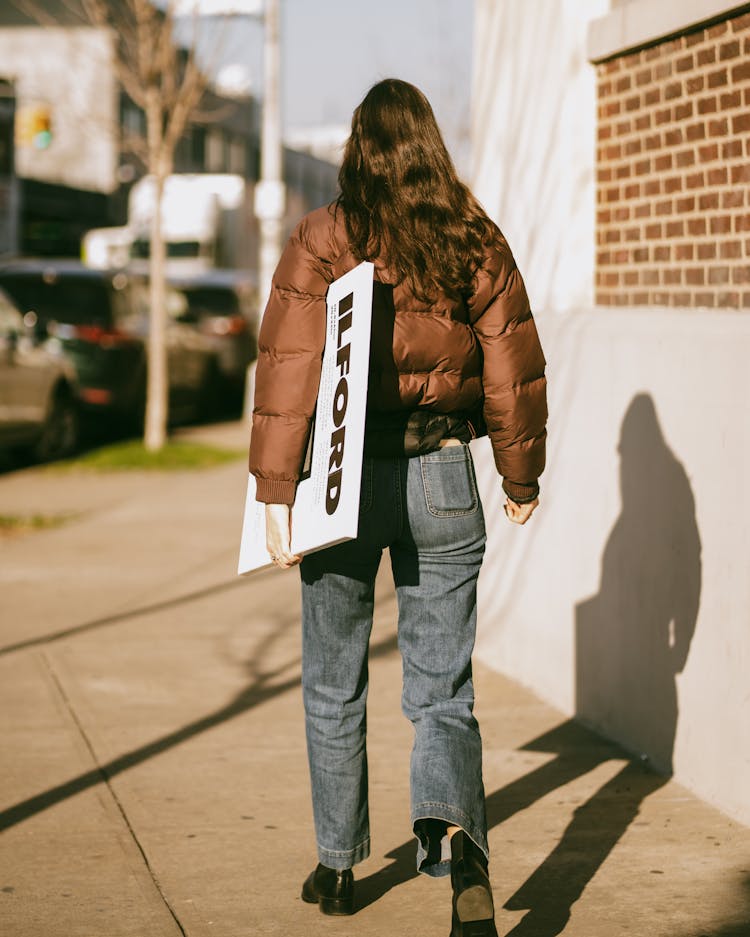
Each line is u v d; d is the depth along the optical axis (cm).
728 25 415
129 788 441
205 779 450
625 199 495
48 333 1505
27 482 1274
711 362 402
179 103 1499
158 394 1504
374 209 296
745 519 385
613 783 436
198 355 1855
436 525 304
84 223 4059
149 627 682
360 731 329
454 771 300
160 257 1495
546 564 536
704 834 389
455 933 290
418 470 304
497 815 410
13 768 461
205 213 2814
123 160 4278
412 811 299
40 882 363
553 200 539
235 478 1300
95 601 745
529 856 377
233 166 5181
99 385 1520
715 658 406
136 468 1363
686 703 426
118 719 520
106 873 370
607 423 476
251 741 493
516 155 583
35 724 514
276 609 726
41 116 2281
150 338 1520
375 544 307
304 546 294
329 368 297
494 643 595
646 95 474
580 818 405
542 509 539
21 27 3878
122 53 1642
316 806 332
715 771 410
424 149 298
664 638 439
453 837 297
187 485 1250
